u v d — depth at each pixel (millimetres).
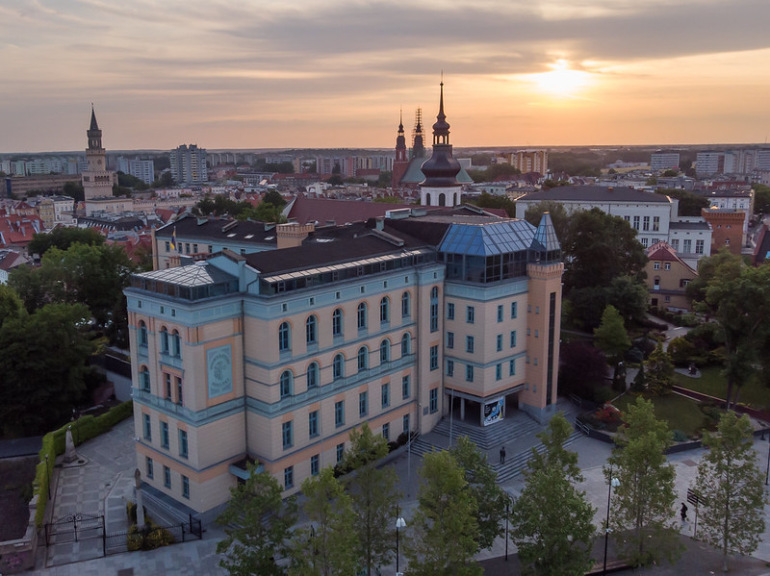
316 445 66438
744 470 53625
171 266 79188
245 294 61188
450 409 80938
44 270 111562
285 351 62031
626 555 53688
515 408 83938
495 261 75688
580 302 109750
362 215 144625
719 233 177875
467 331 76875
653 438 52312
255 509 46812
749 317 85938
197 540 58750
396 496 49812
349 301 67500
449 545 45219
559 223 121562
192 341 58062
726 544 54062
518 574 54844
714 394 92438
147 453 65875
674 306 133375
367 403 71375
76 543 58375
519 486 68500
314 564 42594
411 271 74125
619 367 91562
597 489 68500
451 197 138000
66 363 84188
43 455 68000
